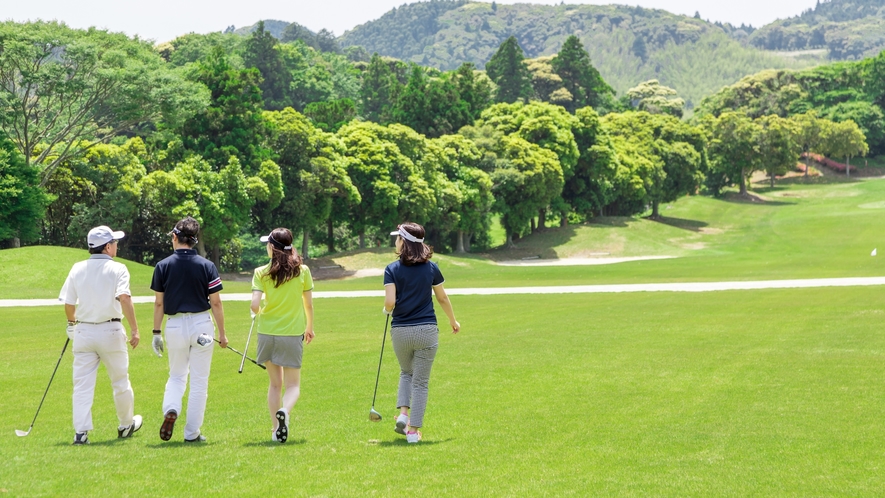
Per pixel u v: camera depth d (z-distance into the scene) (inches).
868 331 670.5
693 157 3959.2
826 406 381.1
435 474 264.7
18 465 279.7
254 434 352.2
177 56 5393.7
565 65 6176.2
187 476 263.1
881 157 6269.7
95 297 329.1
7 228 1817.2
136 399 460.8
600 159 3378.4
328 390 475.8
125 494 239.5
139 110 1971.0
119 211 2076.8
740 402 397.1
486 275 2018.9
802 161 5974.4
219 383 509.0
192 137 2405.3
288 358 335.0
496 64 6028.5
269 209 2361.0
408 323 326.6
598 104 6235.2
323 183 2452.0
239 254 2721.5
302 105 5541.3
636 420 358.9
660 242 3171.8
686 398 412.8
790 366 508.4
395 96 4207.7
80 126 2060.8
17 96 1847.9
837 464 271.7
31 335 799.1
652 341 655.8
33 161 2119.8
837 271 1705.2
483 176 2822.3
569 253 2972.4
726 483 247.6
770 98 6505.9
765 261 2231.8
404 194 2635.3
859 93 6422.2
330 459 289.7
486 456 292.7
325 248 3314.5
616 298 1144.8
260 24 5383.9
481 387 466.0
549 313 935.7
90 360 335.0
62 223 2279.8
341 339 735.1
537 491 240.2
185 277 327.6
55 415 414.3
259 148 2413.9
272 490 244.2
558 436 328.8
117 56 1913.1
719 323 773.3
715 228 3572.8
